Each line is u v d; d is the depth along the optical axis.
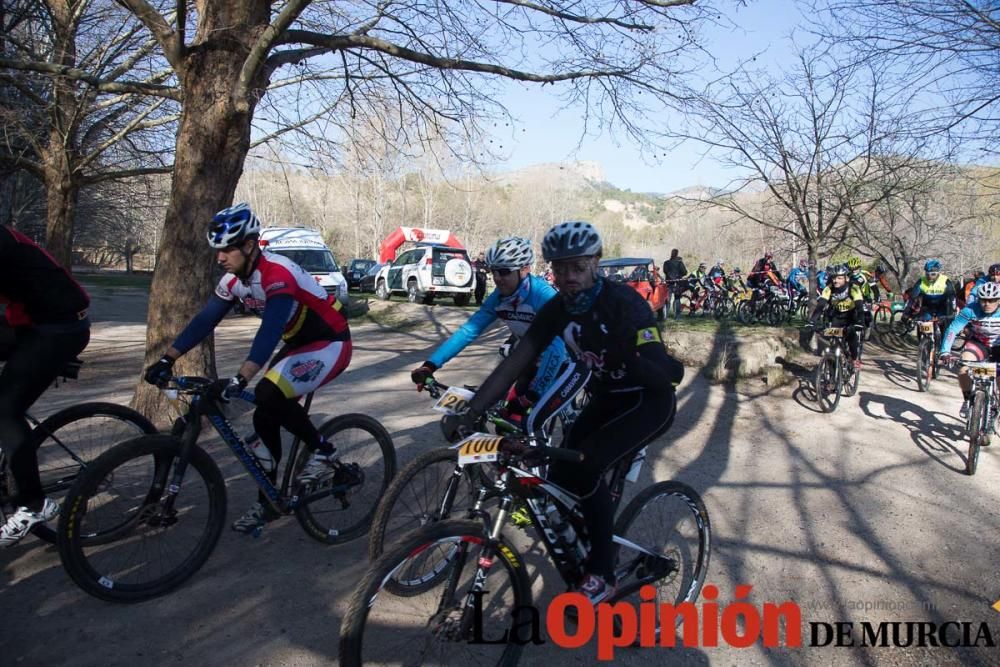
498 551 2.47
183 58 5.37
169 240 5.44
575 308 2.64
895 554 3.97
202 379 3.24
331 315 3.61
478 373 8.76
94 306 17.77
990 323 5.79
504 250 3.74
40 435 3.59
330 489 3.69
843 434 6.42
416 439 5.73
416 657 2.53
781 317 15.32
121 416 3.87
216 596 3.20
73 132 10.72
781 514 4.49
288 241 16.11
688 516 3.30
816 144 10.30
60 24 9.33
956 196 12.02
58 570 3.36
